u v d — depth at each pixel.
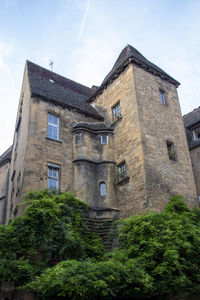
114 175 17.50
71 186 16.94
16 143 21.11
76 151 17.80
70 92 21.84
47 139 17.12
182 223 12.84
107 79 20.75
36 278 10.06
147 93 18.58
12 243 11.77
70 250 12.96
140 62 19.17
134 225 12.89
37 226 12.44
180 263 11.20
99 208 16.33
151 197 15.15
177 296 11.09
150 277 10.40
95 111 20.70
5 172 24.47
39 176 15.88
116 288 9.96
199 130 22.31
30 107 17.36
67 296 9.43
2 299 11.16
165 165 16.86
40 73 22.55
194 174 21.16
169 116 19.12
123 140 17.86
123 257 11.55
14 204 17.58
